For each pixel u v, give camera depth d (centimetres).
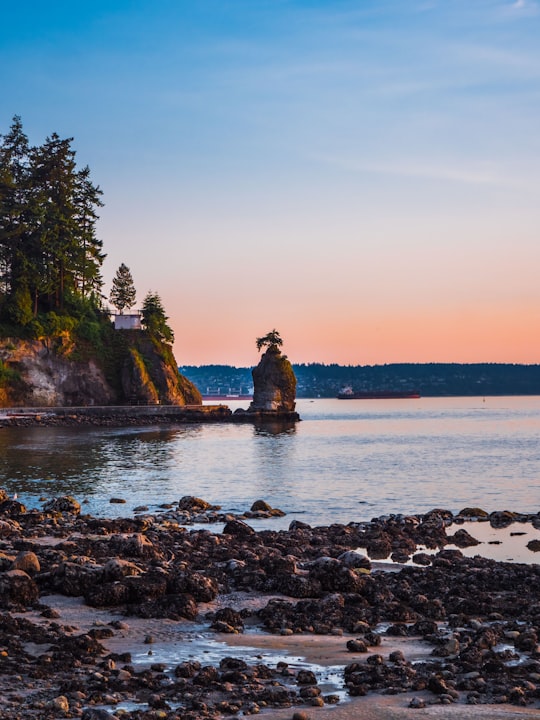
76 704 1216
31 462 6850
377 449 9444
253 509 4250
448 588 2252
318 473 6475
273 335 18088
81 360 16050
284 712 1223
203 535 3164
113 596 1958
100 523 3331
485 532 3634
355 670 1449
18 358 15300
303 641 1692
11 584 1928
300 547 2953
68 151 16388
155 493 5066
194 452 8644
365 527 3606
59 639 1580
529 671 1448
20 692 1271
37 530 3212
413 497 4972
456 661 1510
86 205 16862
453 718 1175
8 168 15875
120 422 14425
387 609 1981
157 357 17075
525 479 6062
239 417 16850
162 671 1437
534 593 2220
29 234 15675
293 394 17925
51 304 16288
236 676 1388
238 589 2231
